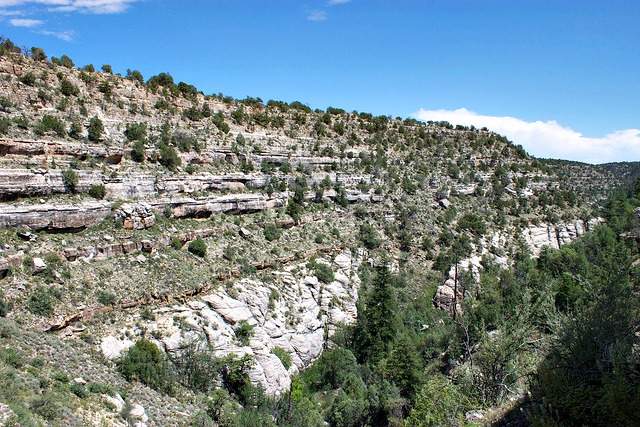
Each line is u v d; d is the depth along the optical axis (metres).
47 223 60.19
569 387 22.39
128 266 64.25
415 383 56.97
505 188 149.00
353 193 116.88
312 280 85.75
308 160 116.69
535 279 80.88
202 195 85.94
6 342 41.62
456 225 121.88
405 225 117.38
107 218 67.62
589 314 25.81
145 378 48.84
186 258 72.75
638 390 18.83
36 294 51.81
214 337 62.56
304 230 99.38
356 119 163.88
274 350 69.12
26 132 66.88
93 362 47.44
